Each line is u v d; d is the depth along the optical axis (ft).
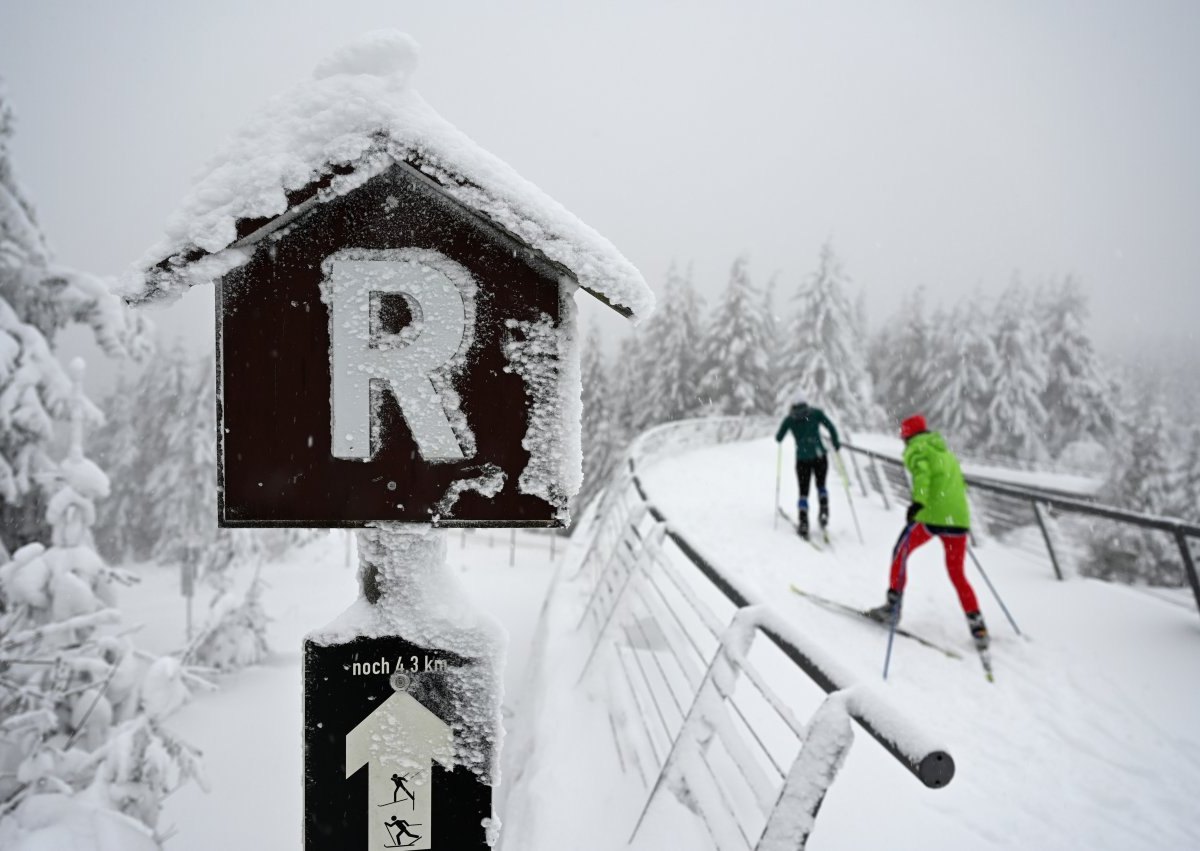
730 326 100.53
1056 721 14.03
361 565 5.73
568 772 10.37
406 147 5.24
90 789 12.71
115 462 94.17
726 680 8.34
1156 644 17.87
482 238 5.72
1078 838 10.18
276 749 20.45
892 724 5.15
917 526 18.11
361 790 5.49
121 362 25.36
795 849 5.55
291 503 5.60
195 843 15.21
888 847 9.41
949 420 109.29
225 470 5.54
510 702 17.21
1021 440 104.12
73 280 24.12
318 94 5.24
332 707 5.48
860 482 42.88
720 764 10.41
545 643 17.33
